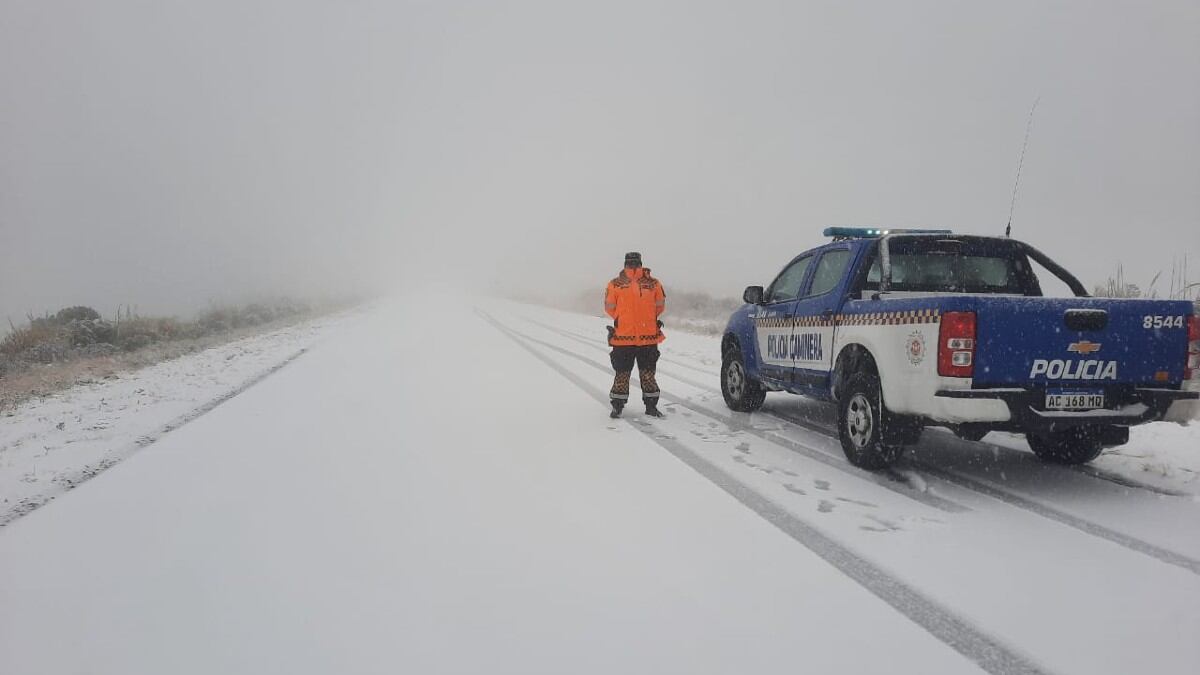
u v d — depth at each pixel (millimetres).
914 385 4617
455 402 8547
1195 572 3336
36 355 14664
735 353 7992
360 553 3689
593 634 2766
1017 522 4078
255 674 2529
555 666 2523
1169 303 4598
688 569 3416
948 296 4441
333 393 9227
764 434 6676
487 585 3258
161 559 3668
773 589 3178
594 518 4203
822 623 2842
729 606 3006
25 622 3000
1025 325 4375
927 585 3207
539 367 12164
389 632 2816
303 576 3408
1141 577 3283
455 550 3709
